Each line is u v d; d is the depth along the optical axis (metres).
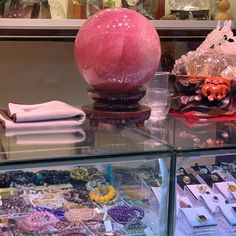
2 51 2.15
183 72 1.53
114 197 1.39
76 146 1.13
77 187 1.43
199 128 1.35
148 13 2.03
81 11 1.95
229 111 1.48
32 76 2.22
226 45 1.56
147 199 1.31
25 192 1.39
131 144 1.17
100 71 1.28
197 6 2.10
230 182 1.46
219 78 1.47
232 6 2.21
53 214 1.32
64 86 2.27
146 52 1.27
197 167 1.46
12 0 1.87
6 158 1.05
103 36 1.26
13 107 1.29
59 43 2.22
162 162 1.19
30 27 1.86
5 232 1.24
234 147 1.21
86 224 1.29
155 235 1.25
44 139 1.16
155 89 1.43
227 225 1.33
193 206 1.37
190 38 2.14
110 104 1.33
